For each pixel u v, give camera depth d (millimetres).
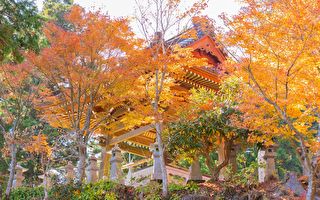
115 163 17594
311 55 11680
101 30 15359
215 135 16219
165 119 16766
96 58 15484
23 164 26875
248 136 14695
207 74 20047
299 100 12086
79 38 15367
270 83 12281
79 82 15773
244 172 15375
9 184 18484
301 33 11375
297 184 13961
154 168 16391
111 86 16016
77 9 15781
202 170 24109
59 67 15680
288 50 11875
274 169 15500
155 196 14820
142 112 15414
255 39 11938
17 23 18969
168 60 15078
